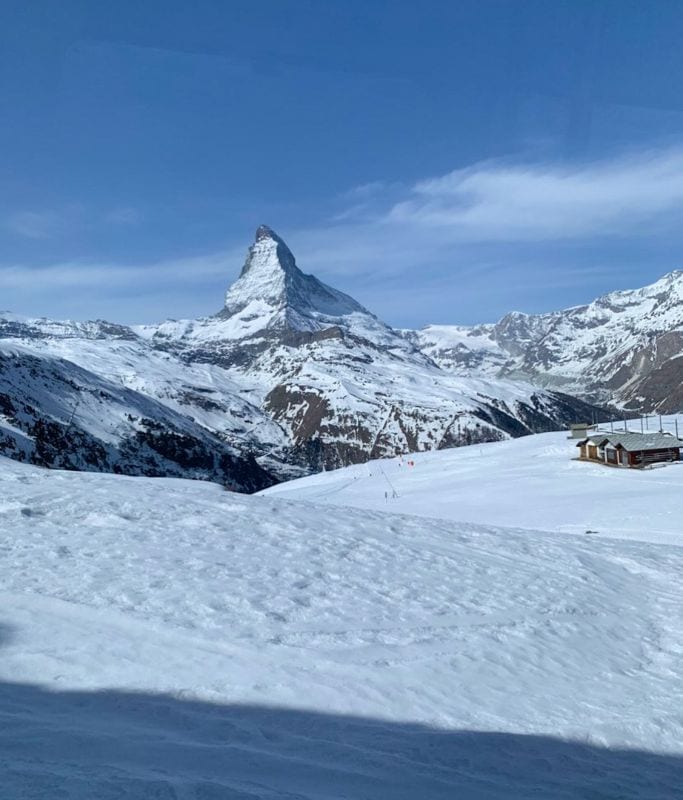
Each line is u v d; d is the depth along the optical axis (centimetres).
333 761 732
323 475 10038
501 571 1992
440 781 721
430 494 5988
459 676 1162
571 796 740
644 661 1432
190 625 1194
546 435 9600
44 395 16700
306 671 1063
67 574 1431
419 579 1780
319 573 1703
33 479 2662
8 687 850
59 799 512
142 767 622
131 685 906
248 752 712
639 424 9369
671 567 2336
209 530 2052
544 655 1356
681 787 830
